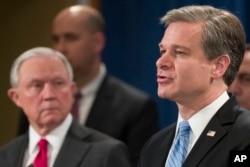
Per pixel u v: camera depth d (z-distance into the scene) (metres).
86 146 5.43
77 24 6.82
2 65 9.01
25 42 8.89
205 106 4.17
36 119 5.53
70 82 5.71
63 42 6.84
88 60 6.78
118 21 8.30
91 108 6.65
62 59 5.75
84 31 6.82
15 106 8.96
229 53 4.14
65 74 5.65
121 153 5.38
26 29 8.89
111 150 5.35
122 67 8.25
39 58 5.69
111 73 8.29
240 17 7.13
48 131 5.54
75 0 8.64
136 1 8.20
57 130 5.54
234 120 4.09
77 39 6.80
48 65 5.63
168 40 4.14
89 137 5.54
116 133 6.50
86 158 5.34
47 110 5.49
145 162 4.47
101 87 6.75
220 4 7.14
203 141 4.07
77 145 5.45
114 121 6.55
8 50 8.98
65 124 5.57
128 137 6.50
